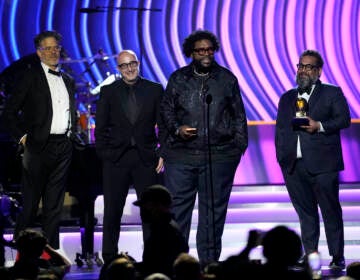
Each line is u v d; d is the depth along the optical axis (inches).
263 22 1306.6
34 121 722.2
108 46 1294.3
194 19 1307.8
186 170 693.9
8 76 1100.5
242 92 1294.3
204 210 697.6
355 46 1291.8
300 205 748.6
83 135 1037.8
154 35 1300.4
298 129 729.6
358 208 900.6
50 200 735.7
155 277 417.4
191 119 690.8
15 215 912.3
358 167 997.2
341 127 735.1
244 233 877.8
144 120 733.9
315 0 1302.9
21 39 1285.7
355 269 476.4
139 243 862.5
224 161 690.8
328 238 740.0
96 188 807.1
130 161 735.7
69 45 1291.8
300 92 753.6
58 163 733.9
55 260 593.3
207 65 684.1
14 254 856.3
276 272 440.1
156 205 541.6
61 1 1294.3
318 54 745.6
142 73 1168.8
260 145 1012.5
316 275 480.4
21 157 817.5
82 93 1170.6
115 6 1298.0
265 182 1001.5
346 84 1284.4
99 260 802.8
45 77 727.7
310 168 733.9
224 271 458.6
